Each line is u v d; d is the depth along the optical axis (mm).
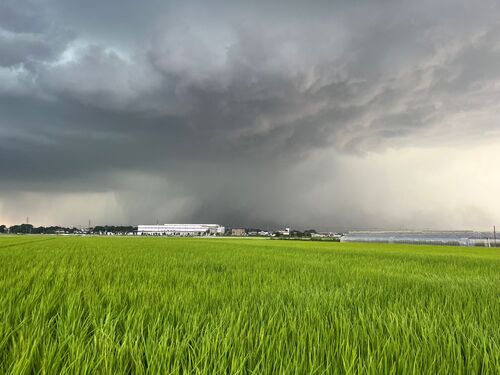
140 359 2559
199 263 13477
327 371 2473
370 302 5414
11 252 19484
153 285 6887
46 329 3324
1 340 2980
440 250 36781
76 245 32188
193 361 2646
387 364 2699
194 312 4336
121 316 4008
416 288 7113
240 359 2596
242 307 4504
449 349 2959
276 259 16656
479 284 8344
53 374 2365
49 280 7461
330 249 32812
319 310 4512
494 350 2953
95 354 2627
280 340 3029
